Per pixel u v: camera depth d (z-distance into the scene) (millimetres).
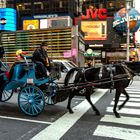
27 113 8273
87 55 47625
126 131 6719
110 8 85938
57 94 8555
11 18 42438
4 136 6203
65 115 8438
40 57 8711
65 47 21703
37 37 22812
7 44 23734
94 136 6285
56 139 6031
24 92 8344
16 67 8734
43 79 8477
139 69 8445
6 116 8195
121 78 8164
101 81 8375
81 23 49406
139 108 9812
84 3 90625
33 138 6074
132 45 48156
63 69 11680
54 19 37062
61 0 77688
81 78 8727
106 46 49094
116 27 46719
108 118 8109
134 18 43938
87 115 8492
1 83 9148
